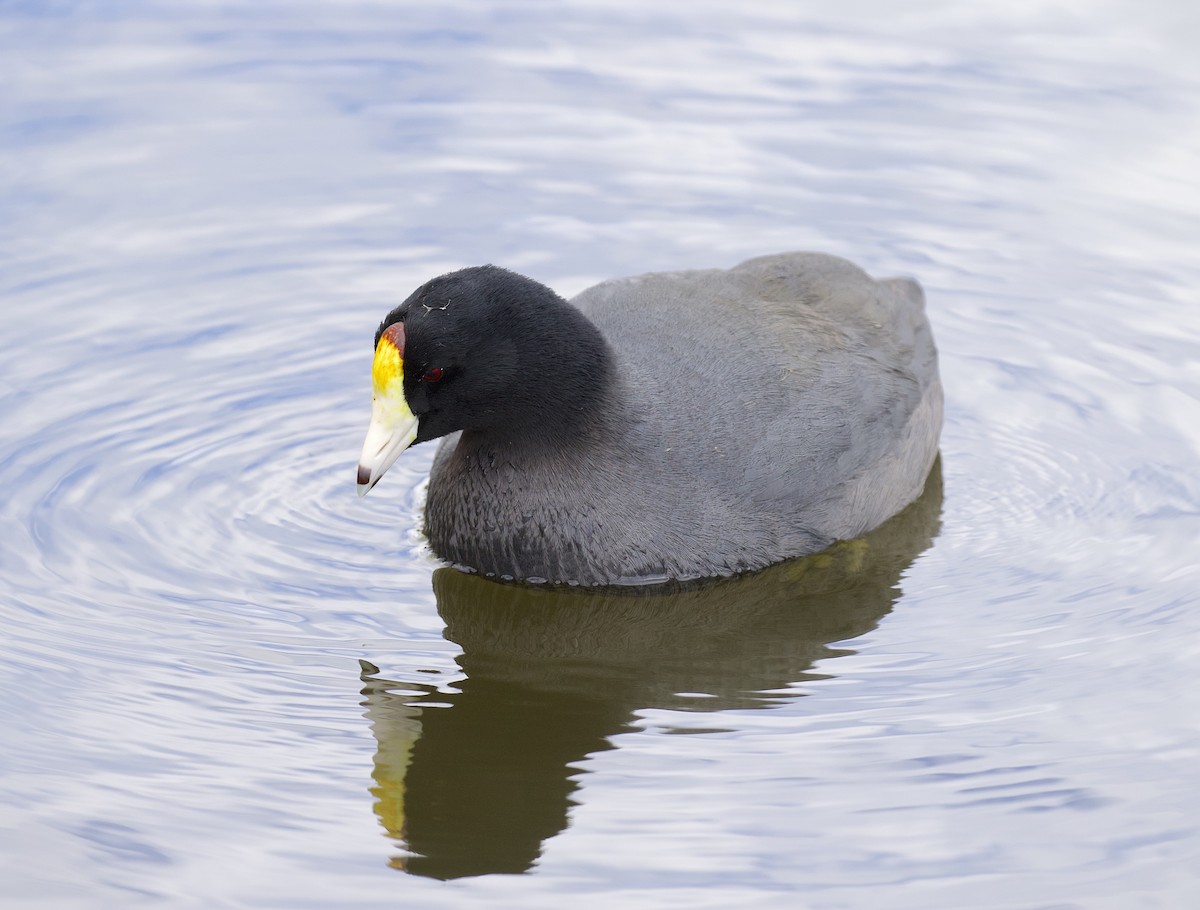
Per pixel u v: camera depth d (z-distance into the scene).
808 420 12.06
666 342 12.23
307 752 9.66
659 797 9.28
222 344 14.62
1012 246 16.27
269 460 13.09
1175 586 11.39
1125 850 8.84
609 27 19.91
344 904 8.47
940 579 11.73
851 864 8.77
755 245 16.33
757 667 10.65
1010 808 9.16
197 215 16.45
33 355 14.23
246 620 11.05
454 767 9.54
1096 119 17.95
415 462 13.43
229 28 19.50
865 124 18.19
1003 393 14.26
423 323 11.05
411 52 19.25
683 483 11.68
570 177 17.39
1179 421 13.61
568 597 11.56
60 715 9.92
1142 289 15.53
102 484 12.55
